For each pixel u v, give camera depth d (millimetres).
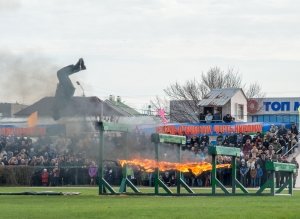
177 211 24906
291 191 39688
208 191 45531
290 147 66375
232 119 77688
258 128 71375
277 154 62031
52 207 27484
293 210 25531
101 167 39906
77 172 59688
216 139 71562
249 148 64438
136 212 24406
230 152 38375
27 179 60406
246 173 56969
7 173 60438
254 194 38281
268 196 37344
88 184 59750
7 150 63812
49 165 60656
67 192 42969
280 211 24969
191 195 38625
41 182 60094
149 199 33875
